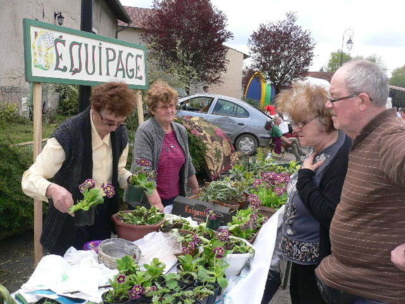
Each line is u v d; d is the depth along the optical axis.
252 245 2.17
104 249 1.82
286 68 24.06
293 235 2.23
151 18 18.92
